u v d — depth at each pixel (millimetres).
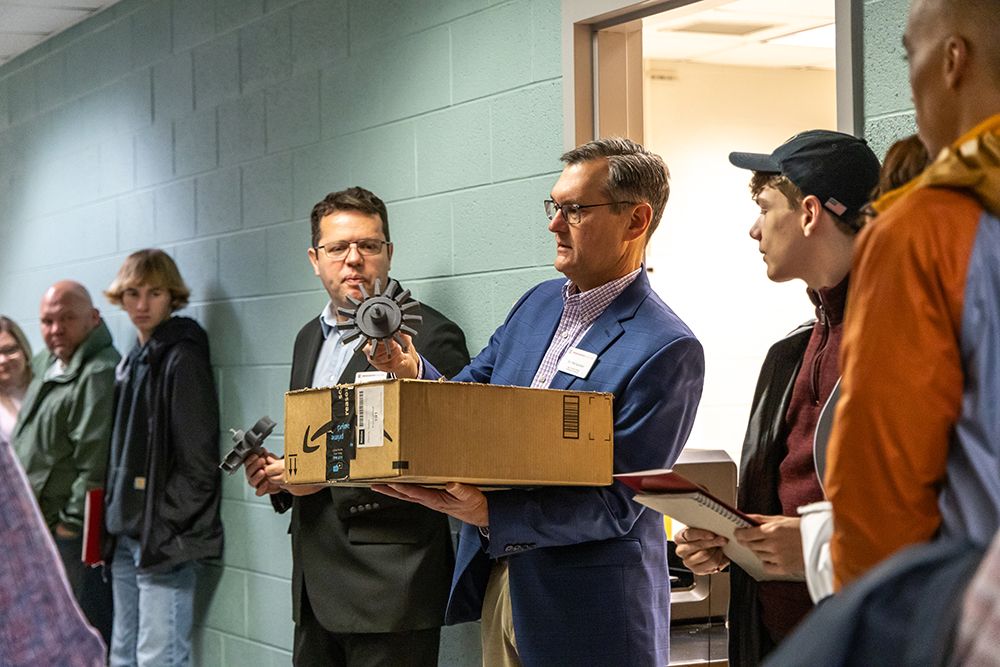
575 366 2006
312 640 2707
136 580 3848
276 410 3580
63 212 5207
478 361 2338
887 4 1875
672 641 2451
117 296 3867
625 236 2049
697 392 1991
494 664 2174
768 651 1644
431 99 3004
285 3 3604
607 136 2584
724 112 4844
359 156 3275
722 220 4809
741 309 4703
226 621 3783
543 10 2656
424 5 3029
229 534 3775
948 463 955
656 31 4246
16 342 4426
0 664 1069
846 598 534
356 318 2066
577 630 1940
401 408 1653
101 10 4816
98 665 1168
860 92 1919
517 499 1918
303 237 3488
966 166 958
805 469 1578
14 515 1106
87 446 3875
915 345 941
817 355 1599
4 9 4777
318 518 2660
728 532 1529
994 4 986
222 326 3900
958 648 491
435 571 2525
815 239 1583
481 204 2828
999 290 936
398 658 2531
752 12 3971
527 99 2695
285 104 3609
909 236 960
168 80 4309
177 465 3689
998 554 503
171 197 4281
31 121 5512
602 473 1849
